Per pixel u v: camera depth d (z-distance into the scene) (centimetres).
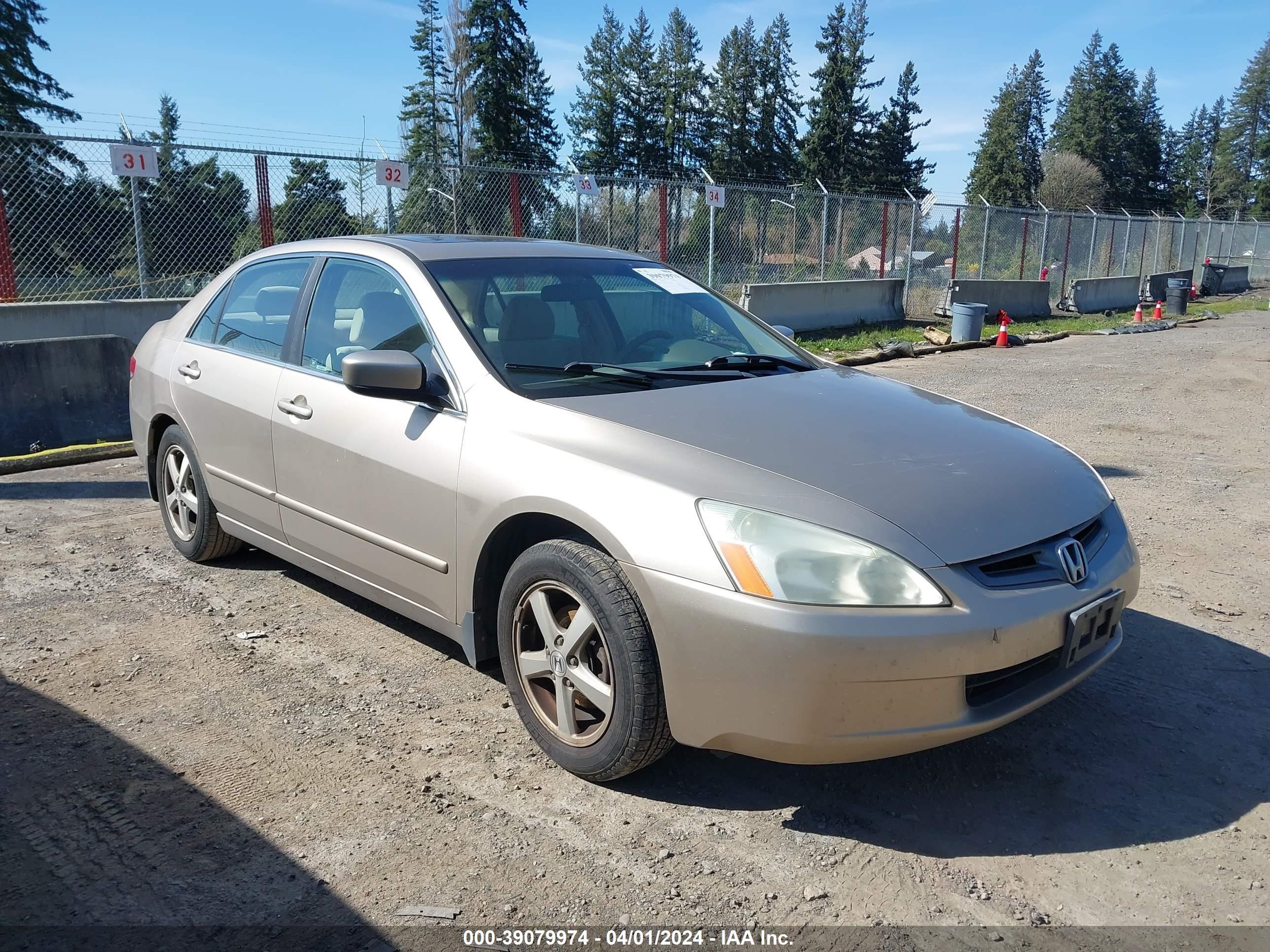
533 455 304
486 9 5041
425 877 257
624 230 1510
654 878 259
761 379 362
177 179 1047
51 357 752
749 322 441
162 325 525
